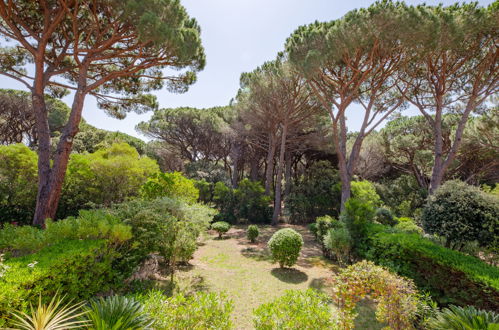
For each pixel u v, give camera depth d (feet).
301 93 45.32
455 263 12.86
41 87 24.30
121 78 35.35
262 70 44.83
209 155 75.66
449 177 53.67
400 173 67.56
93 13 23.68
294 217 52.95
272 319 8.26
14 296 7.64
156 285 16.40
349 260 22.88
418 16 23.03
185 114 64.28
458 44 26.32
